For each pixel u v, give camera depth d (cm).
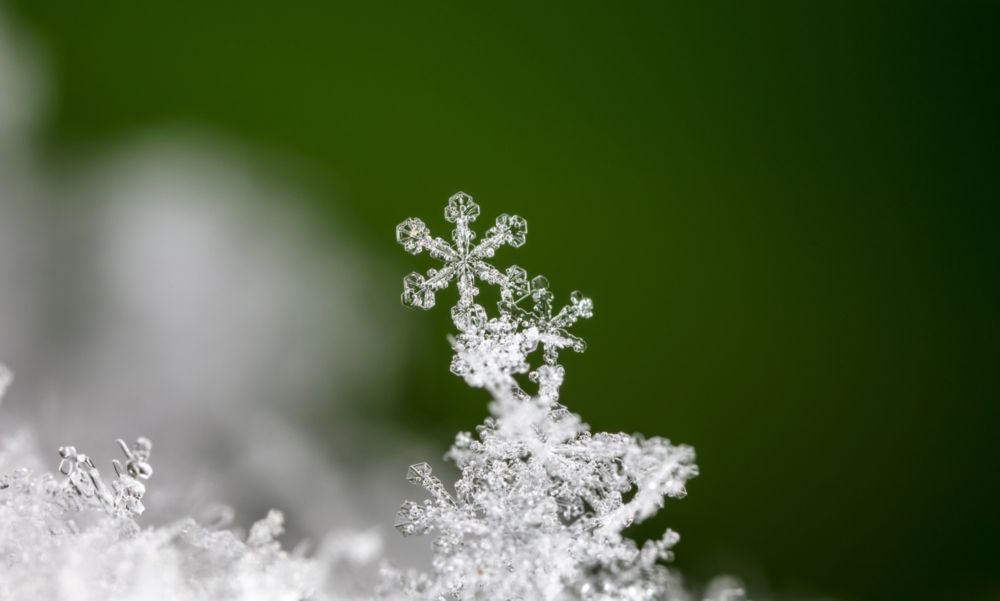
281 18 25
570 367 21
